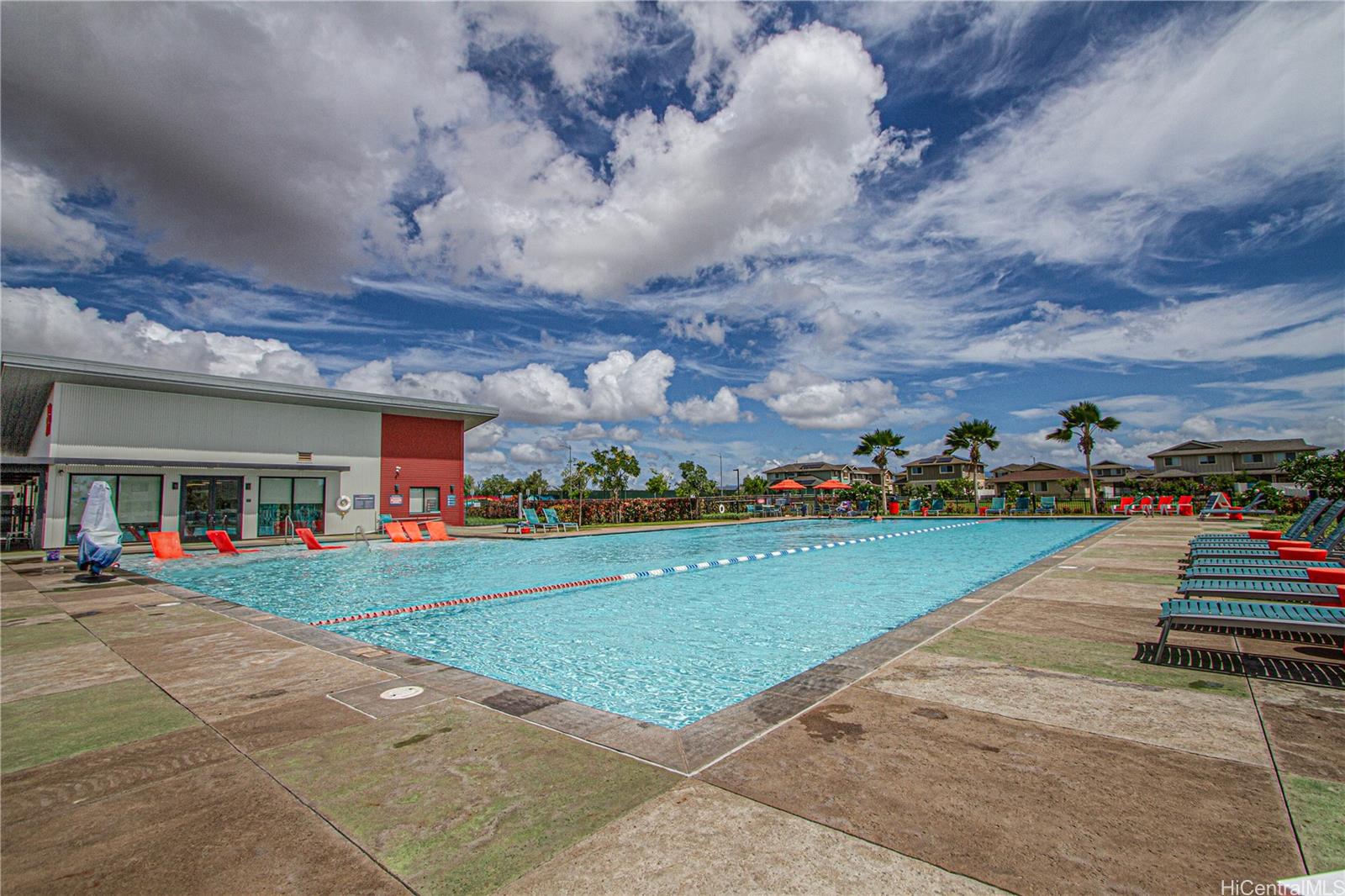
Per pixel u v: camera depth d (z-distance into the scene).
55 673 4.53
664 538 22.17
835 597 9.36
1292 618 4.08
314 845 2.15
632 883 1.88
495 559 15.00
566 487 37.81
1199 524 20.27
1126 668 4.14
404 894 1.86
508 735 3.17
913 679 3.95
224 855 2.10
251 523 20.72
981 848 2.03
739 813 2.31
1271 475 44.53
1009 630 5.30
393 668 4.52
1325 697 3.51
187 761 2.91
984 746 2.88
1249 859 1.93
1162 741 2.92
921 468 64.19
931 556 15.31
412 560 14.84
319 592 9.99
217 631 5.95
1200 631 5.18
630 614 8.00
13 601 8.04
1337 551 7.84
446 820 2.30
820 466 74.38
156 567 13.26
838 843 2.08
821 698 3.62
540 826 2.24
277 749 3.03
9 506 20.70
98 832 2.27
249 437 20.86
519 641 6.48
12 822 2.36
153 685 4.19
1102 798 2.37
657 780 2.61
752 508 39.59
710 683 5.02
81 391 17.86
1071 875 1.87
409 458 24.88
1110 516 30.25
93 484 11.14
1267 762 2.65
